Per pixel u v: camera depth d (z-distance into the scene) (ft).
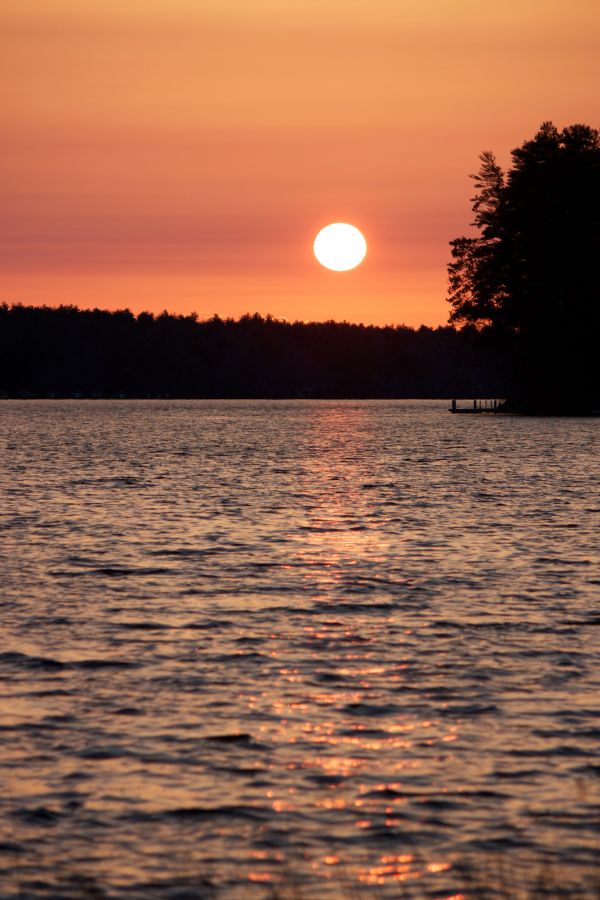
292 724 137.28
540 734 133.08
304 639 181.06
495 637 182.09
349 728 135.74
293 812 111.34
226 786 117.91
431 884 96.32
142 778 119.85
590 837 105.40
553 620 194.70
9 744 129.59
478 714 140.67
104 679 156.76
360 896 94.27
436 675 158.92
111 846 103.86
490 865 99.71
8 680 155.84
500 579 237.86
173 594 221.05
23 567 252.83
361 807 112.47
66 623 192.54
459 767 122.83
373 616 199.21
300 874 98.37
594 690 150.71
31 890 95.66
